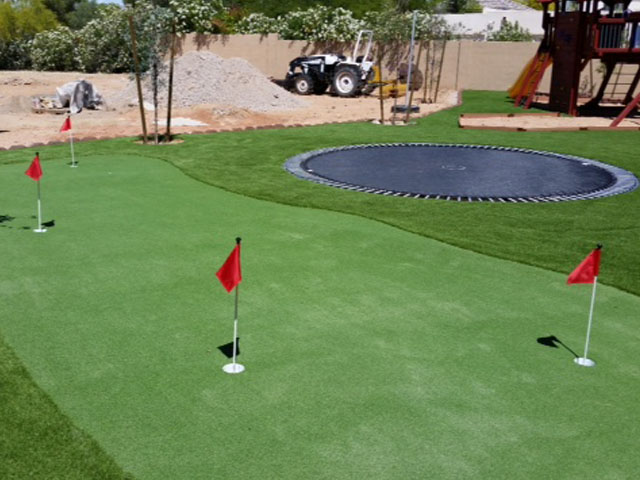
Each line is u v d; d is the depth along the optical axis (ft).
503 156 40.65
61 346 14.87
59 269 19.81
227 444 11.27
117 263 20.38
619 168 37.24
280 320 16.40
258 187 30.94
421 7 131.23
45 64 114.52
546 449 11.29
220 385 13.21
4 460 10.65
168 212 26.43
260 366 14.05
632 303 17.87
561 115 63.93
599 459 11.05
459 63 91.15
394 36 93.30
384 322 16.38
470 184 32.60
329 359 14.40
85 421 11.88
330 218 25.88
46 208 26.84
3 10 123.24
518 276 19.80
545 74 85.30
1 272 19.51
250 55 102.12
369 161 38.24
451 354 14.75
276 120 58.90
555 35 66.49
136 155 39.22
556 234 24.22
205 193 29.81
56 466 10.54
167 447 11.15
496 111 66.54
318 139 46.57
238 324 16.14
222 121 57.00
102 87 87.20
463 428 11.87
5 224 24.44
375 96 82.99
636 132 52.13
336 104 74.43
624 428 11.98
